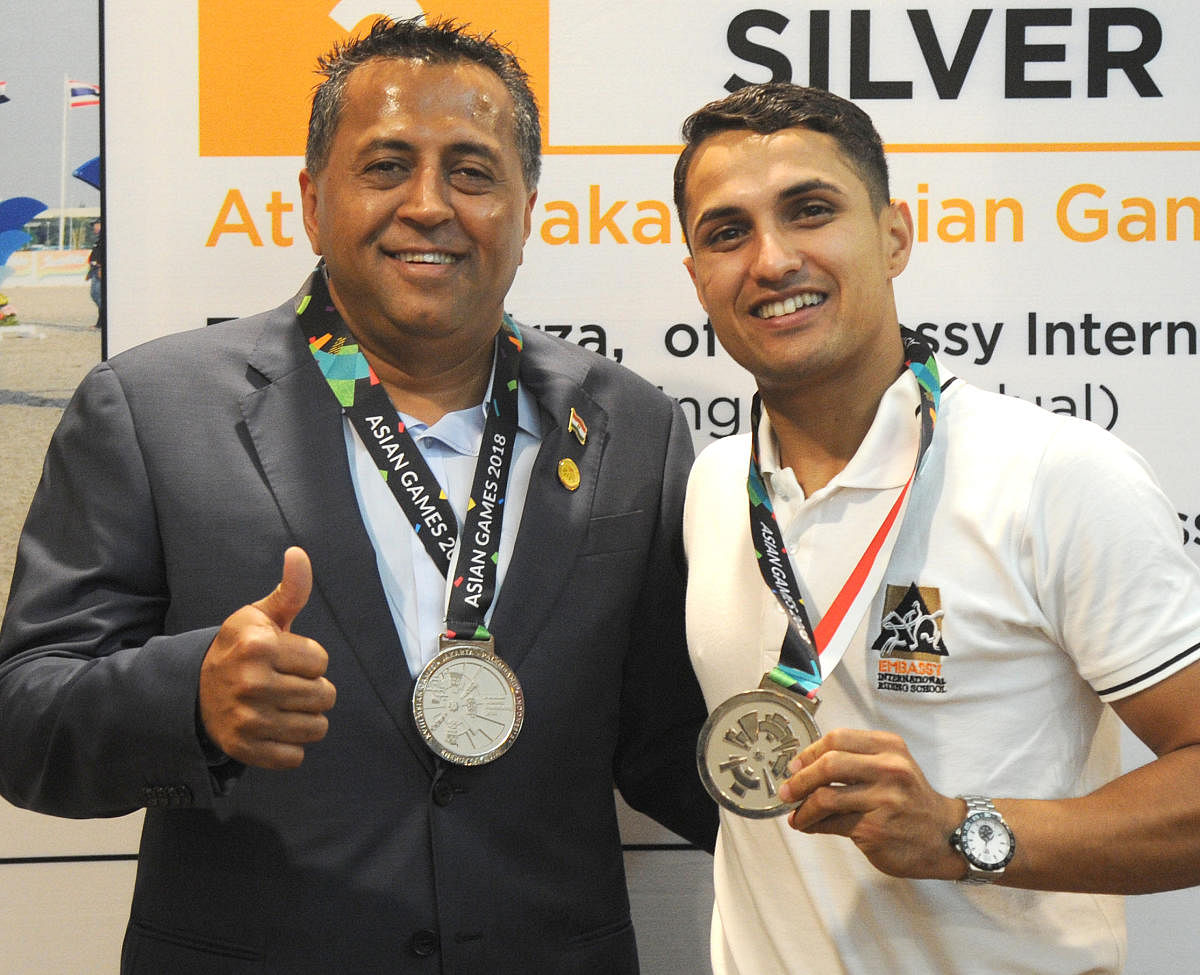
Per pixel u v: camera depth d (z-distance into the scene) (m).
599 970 1.77
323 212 1.75
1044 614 1.46
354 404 1.77
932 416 1.52
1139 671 1.39
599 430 1.88
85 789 1.55
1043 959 1.47
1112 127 2.25
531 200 1.86
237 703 1.37
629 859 2.27
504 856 1.69
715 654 1.66
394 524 1.75
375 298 1.69
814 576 1.55
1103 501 1.43
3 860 2.22
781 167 1.48
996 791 1.46
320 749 1.65
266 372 1.77
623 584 1.81
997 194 2.25
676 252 2.27
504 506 1.79
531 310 2.28
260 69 2.25
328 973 1.61
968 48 2.24
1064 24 2.25
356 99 1.70
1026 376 2.26
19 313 2.24
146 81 2.24
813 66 2.25
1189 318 2.25
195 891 1.64
